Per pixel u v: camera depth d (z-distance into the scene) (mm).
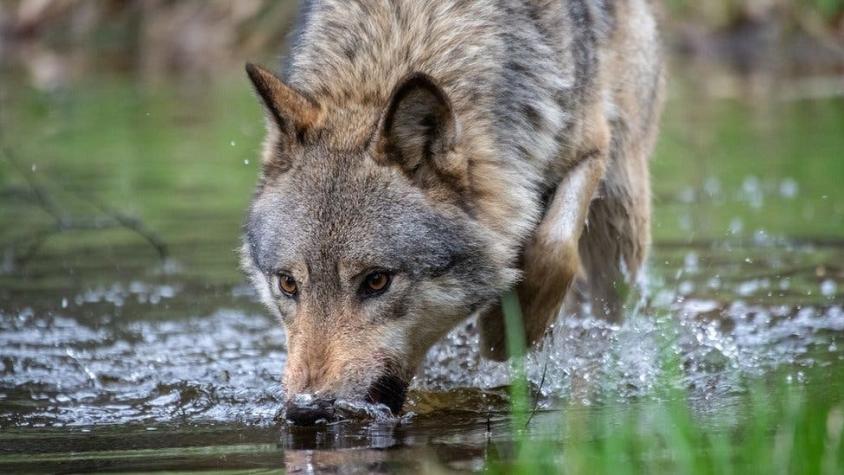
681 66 30531
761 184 17734
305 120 9188
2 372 10523
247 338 11664
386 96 9398
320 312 8680
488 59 9586
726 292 12500
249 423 8898
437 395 9695
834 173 18141
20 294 13281
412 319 8859
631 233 12062
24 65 33688
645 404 9047
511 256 9375
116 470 7555
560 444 7672
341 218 8695
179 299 13109
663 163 19922
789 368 9750
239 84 29594
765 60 30547
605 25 11133
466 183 9047
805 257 13828
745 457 6664
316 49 9867
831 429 6691
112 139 22859
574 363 10477
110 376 10406
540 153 9906
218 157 21094
